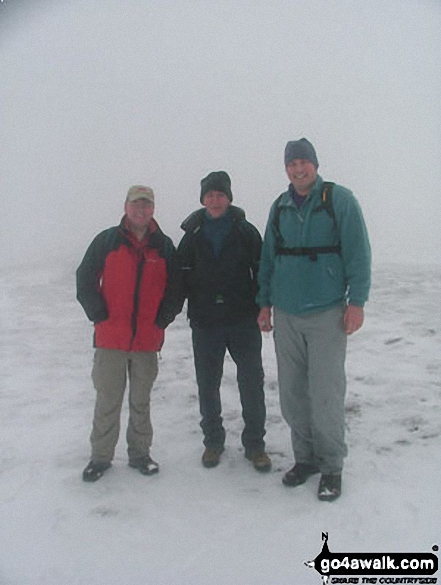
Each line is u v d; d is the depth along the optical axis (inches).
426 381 210.5
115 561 120.3
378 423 179.0
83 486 148.6
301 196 141.2
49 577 116.1
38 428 183.9
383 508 135.0
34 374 237.8
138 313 150.9
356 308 135.4
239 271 152.9
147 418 156.3
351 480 147.3
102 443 153.9
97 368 153.0
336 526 129.6
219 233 152.3
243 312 154.1
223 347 156.9
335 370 140.6
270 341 276.5
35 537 128.3
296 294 140.6
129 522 133.0
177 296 153.3
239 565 118.5
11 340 290.8
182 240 155.4
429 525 128.5
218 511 136.7
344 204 135.5
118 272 149.3
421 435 169.3
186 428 183.3
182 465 159.5
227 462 160.9
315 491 143.6
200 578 115.0
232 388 214.7
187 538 127.0
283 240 142.5
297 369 146.9
